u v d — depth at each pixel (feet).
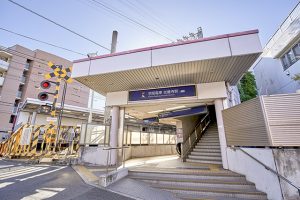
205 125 40.65
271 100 15.34
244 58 19.29
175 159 35.37
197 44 20.08
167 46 21.18
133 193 15.88
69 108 52.70
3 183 17.37
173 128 69.77
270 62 40.27
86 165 28.63
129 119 50.60
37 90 96.73
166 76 24.22
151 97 28.14
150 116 46.06
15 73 89.66
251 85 56.54
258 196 14.99
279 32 36.01
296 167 13.12
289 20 32.99
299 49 30.35
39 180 18.80
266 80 43.24
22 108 53.93
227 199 15.03
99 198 14.12
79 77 24.62
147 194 15.85
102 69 23.35
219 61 19.98
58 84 33.09
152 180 19.33
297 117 14.12
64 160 31.30
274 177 13.76
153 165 26.16
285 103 14.76
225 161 22.47
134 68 21.83
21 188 15.84
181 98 26.50
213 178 18.89
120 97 30.04
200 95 25.81
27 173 22.25
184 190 16.71
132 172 21.66
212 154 28.89
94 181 18.71
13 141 36.78
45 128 35.06
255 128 16.29
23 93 92.68
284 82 35.17
